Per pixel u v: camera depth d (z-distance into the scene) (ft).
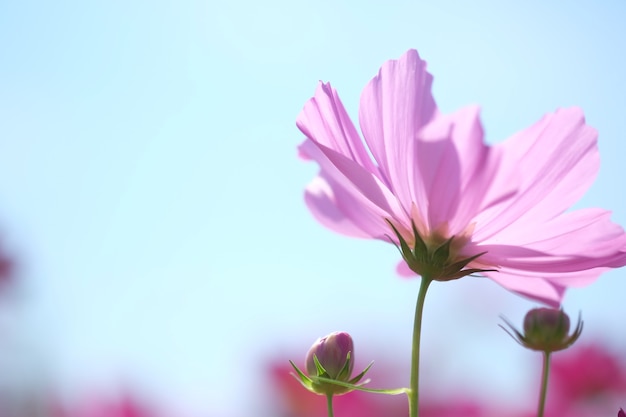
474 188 1.18
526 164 1.19
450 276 1.20
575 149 1.19
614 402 1.86
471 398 1.81
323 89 1.21
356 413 1.83
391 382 1.85
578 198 1.20
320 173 1.32
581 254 1.20
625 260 1.20
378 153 1.20
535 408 1.84
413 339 1.18
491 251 1.21
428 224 1.20
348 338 1.26
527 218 1.21
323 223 1.30
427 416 1.80
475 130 1.16
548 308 1.30
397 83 1.19
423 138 1.16
